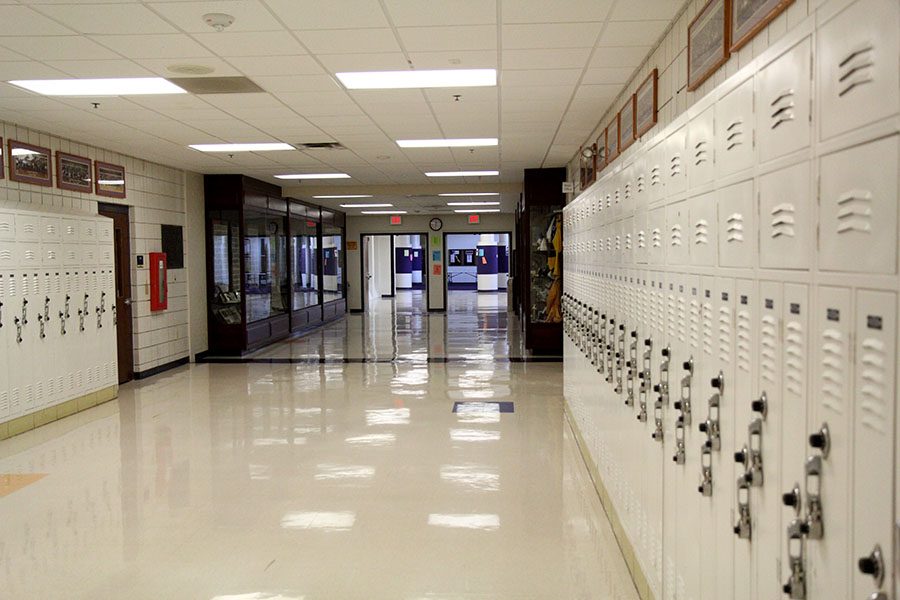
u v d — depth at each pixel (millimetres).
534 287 11812
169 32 4488
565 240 7973
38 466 5789
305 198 16359
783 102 1843
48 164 7875
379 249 29500
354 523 4500
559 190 11398
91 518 4613
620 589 3604
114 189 9219
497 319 18734
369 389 9086
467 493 5070
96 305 8148
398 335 15344
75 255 7719
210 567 3867
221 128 7645
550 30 4496
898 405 1307
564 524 4484
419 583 3660
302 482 5332
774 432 1909
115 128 7590
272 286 14000
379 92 6102
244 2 3975
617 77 5672
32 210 6988
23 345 6871
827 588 1589
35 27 4371
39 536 4320
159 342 10438
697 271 2648
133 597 3533
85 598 3523
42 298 7141
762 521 1997
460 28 4465
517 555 4012
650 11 4148
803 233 1725
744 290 2143
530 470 5621
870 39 1404
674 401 2986
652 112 4824
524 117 7262
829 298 1586
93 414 7699
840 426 1534
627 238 4098
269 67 5297
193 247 11531
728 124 2289
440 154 9859
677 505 2910
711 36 3457
